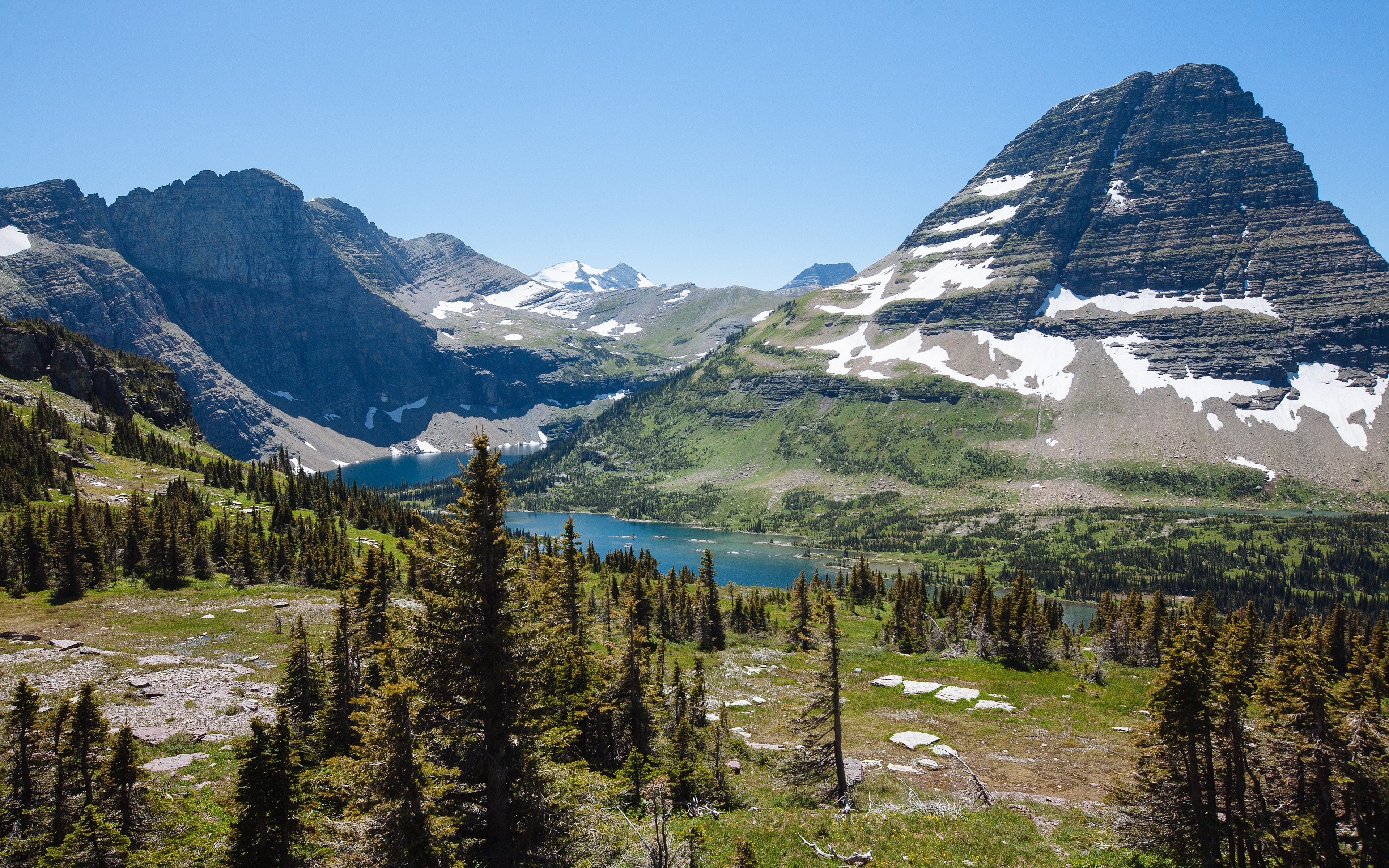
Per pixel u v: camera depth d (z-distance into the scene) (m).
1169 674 26.67
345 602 39.28
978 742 47.69
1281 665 27.20
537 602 26.12
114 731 39.44
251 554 94.00
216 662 57.44
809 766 37.66
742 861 22.67
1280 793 27.22
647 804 31.62
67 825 25.73
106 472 142.00
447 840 21.62
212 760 36.50
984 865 26.69
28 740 27.00
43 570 80.94
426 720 23.75
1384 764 24.94
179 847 25.25
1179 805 26.95
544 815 24.64
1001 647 76.12
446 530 24.83
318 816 24.86
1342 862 25.14
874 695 62.03
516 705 24.69
